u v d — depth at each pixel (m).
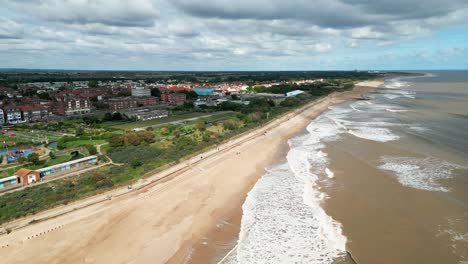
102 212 44.94
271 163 65.56
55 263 34.16
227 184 54.91
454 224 37.97
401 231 37.06
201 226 41.25
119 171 61.41
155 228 40.88
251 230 39.59
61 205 46.44
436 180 50.94
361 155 65.69
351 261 32.50
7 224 41.50
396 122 100.62
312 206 44.59
